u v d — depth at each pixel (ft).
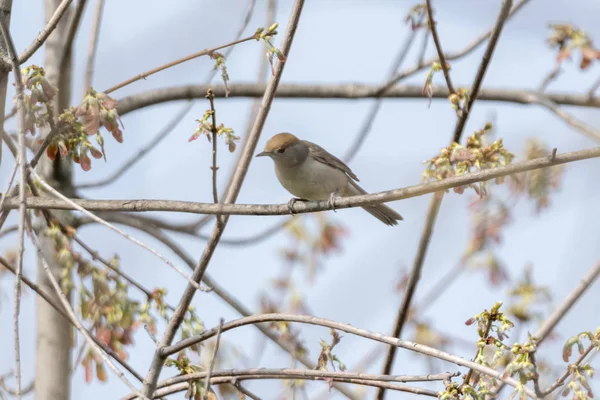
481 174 30.50
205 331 31.17
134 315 35.60
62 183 45.19
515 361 25.08
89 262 35.86
